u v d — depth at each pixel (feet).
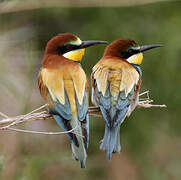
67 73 32.86
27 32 49.08
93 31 49.32
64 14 50.49
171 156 51.21
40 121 47.37
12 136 42.16
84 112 31.81
